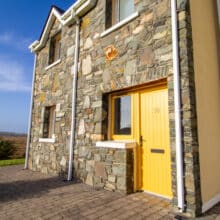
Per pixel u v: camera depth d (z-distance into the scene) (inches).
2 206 129.6
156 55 139.6
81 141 201.2
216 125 141.6
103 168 170.1
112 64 176.4
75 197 145.4
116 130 180.4
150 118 154.1
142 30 153.1
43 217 110.7
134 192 151.9
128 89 168.4
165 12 138.7
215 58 154.0
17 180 206.7
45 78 292.0
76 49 225.3
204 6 149.9
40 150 272.5
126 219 105.7
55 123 250.1
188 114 114.3
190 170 110.3
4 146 412.2
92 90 196.4
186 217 105.7
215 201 125.7
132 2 183.9
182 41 122.7
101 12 200.1
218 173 136.1
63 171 219.5
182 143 115.3
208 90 136.7
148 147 153.1
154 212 114.3
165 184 138.9
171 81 127.3
